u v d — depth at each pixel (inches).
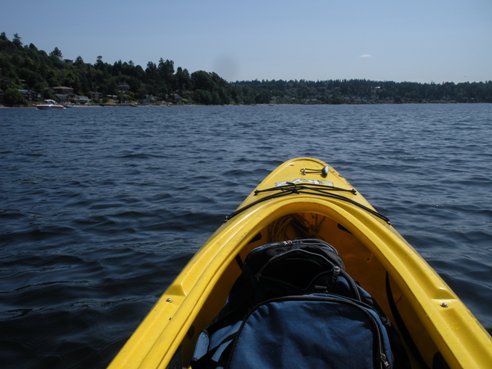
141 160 488.7
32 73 4119.1
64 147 623.5
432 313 81.7
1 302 155.3
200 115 2103.8
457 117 1797.5
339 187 168.1
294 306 79.4
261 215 129.0
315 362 72.4
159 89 5177.2
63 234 227.1
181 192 319.3
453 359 70.5
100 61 5472.4
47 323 141.6
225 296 119.0
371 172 407.5
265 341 75.9
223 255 106.4
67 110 3043.8
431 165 451.8
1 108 3459.6
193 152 566.9
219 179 370.3
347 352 72.9
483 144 671.8
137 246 207.5
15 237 223.1
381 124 1282.0
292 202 134.3
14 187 340.5
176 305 86.8
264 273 98.4
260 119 1649.9
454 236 220.2
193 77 5565.9
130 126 1168.2
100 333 136.3
